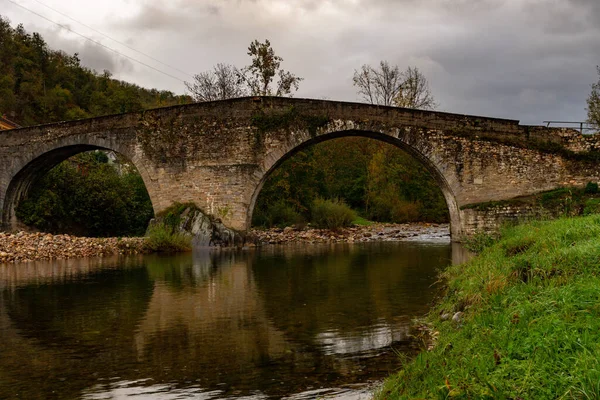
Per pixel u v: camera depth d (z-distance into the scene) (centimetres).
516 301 641
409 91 4922
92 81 9225
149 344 803
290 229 3625
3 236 2472
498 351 479
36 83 7388
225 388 605
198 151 2772
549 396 381
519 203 2730
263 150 2722
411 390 495
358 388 596
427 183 5106
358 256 2173
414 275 1543
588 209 2514
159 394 588
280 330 884
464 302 850
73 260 2089
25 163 3069
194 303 1142
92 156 4309
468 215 2778
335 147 5509
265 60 4441
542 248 924
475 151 2825
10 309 1090
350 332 863
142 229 3569
